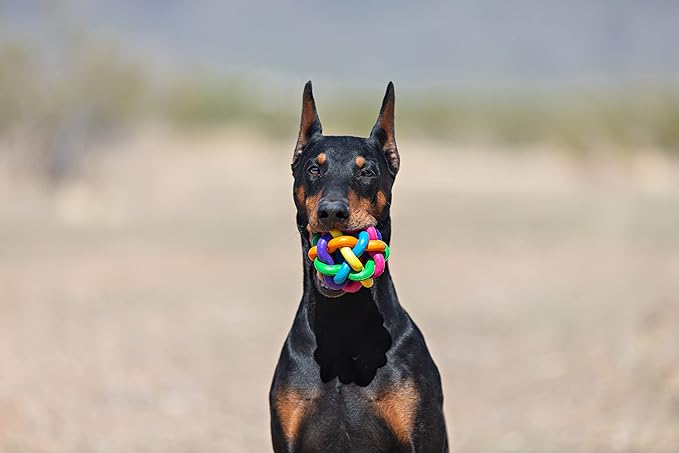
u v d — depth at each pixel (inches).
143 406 363.6
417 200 942.4
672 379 362.0
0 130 984.9
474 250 714.8
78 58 1026.7
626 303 488.7
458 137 1266.0
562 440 323.0
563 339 439.2
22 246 724.7
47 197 920.3
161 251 711.1
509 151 1220.5
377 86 2770.7
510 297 549.3
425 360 217.3
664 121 1201.4
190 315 516.7
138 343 455.8
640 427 327.6
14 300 547.5
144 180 973.8
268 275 633.0
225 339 466.3
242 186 970.7
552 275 608.7
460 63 4527.6
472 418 350.0
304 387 212.7
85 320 502.0
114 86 1036.5
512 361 416.5
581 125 1201.4
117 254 698.2
